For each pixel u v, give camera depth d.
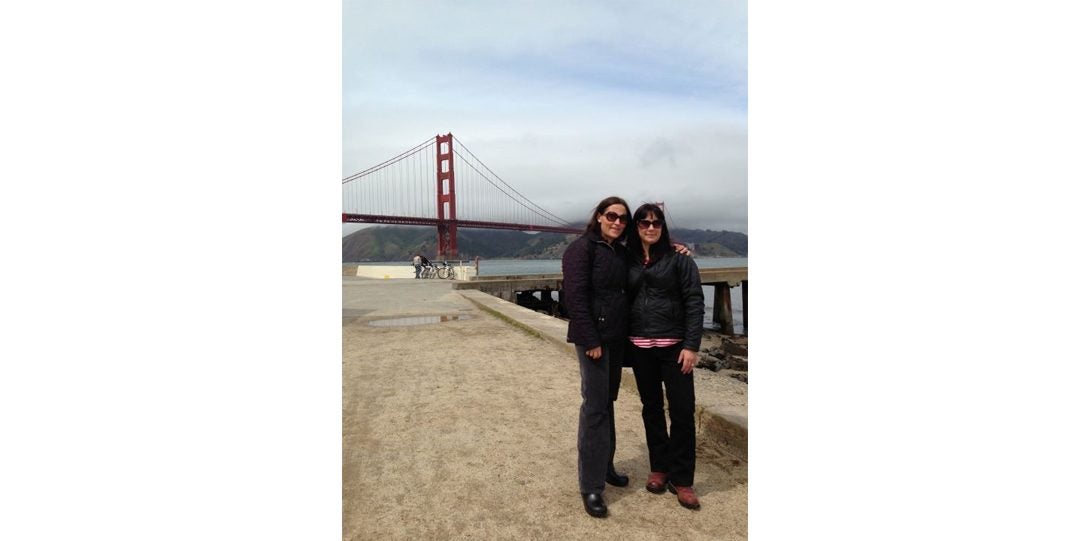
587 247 2.30
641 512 2.27
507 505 2.31
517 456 2.83
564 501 2.35
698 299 2.30
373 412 3.56
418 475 2.60
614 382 2.38
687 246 2.39
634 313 2.36
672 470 2.35
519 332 7.07
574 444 3.00
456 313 9.34
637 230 2.37
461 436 3.11
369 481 2.52
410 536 2.07
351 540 2.04
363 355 5.47
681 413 2.31
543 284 18.50
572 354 5.39
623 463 2.78
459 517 2.21
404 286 16.86
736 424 2.93
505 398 3.89
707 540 2.06
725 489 2.47
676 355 2.32
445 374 4.63
